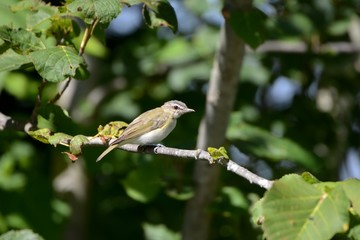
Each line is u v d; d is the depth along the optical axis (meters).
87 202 15.47
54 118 9.26
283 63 15.39
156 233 13.67
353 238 6.09
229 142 12.60
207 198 11.98
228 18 9.98
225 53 10.85
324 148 15.52
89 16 8.17
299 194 6.15
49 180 13.85
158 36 16.52
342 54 15.27
